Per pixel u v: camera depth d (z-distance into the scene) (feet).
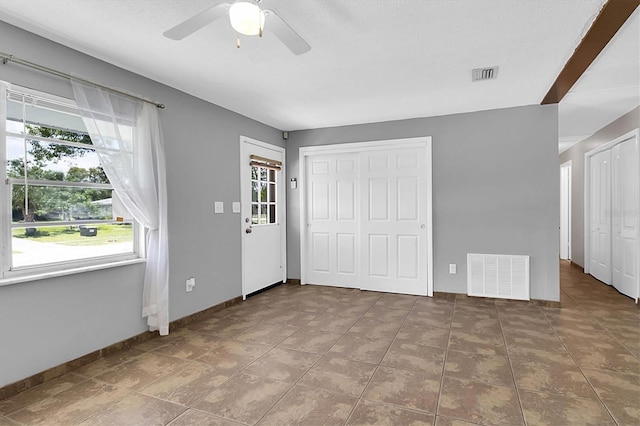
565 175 23.75
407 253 14.71
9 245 7.09
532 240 12.84
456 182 13.80
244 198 13.94
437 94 11.53
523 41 7.93
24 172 7.34
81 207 8.50
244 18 5.08
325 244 16.39
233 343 9.50
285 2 6.33
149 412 6.33
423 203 14.42
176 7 6.55
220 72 9.61
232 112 13.29
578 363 8.08
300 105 12.64
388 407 6.42
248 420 6.07
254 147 14.61
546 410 6.27
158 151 9.89
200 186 11.72
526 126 12.82
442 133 13.98
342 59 8.84
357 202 15.71
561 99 12.10
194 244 11.45
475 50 8.38
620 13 6.67
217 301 12.44
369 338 9.77
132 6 6.50
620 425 5.82
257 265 14.83
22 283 7.16
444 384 7.22
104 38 7.70
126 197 8.96
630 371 7.68
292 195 16.79
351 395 6.84
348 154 15.85
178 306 10.84
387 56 8.68
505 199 13.14
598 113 13.89
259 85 10.61
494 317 11.46
